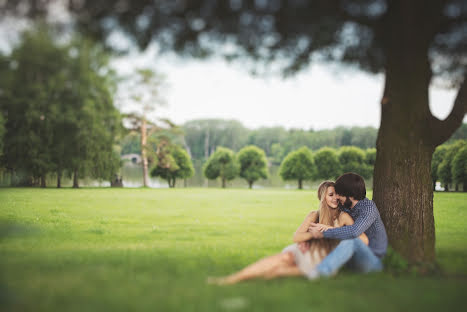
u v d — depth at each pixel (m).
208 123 103.19
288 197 26.67
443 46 6.61
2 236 7.34
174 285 3.20
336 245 4.12
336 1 4.92
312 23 4.97
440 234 9.55
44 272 3.69
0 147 32.31
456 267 4.88
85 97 31.38
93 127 33.72
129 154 53.44
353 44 7.06
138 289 2.94
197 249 6.65
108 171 37.44
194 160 96.56
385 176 5.34
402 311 2.44
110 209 15.95
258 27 5.37
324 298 2.71
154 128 48.31
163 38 5.25
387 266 4.61
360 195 4.49
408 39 5.26
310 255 3.94
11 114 31.78
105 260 4.74
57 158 34.78
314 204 20.88
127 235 8.92
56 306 2.41
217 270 4.45
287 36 5.54
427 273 4.51
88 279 3.32
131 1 4.52
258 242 8.30
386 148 5.38
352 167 48.72
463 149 32.31
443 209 15.75
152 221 12.50
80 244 6.95
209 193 31.30
